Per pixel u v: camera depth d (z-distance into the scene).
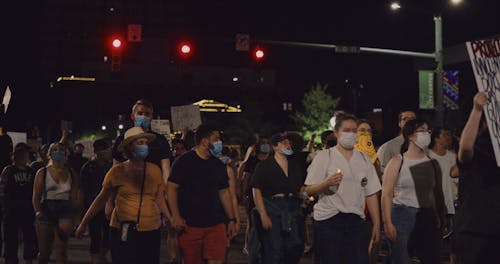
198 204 8.48
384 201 8.12
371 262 9.93
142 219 8.05
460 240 5.53
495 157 5.26
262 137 12.92
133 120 9.09
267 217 9.12
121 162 8.98
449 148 10.52
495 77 5.34
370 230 9.86
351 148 8.09
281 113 92.62
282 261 9.28
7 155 12.23
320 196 8.04
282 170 9.27
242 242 16.33
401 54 25.33
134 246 8.02
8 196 11.37
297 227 9.27
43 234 10.77
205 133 8.56
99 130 90.94
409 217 8.21
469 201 5.50
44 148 14.97
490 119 5.23
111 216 8.57
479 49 5.31
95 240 11.70
